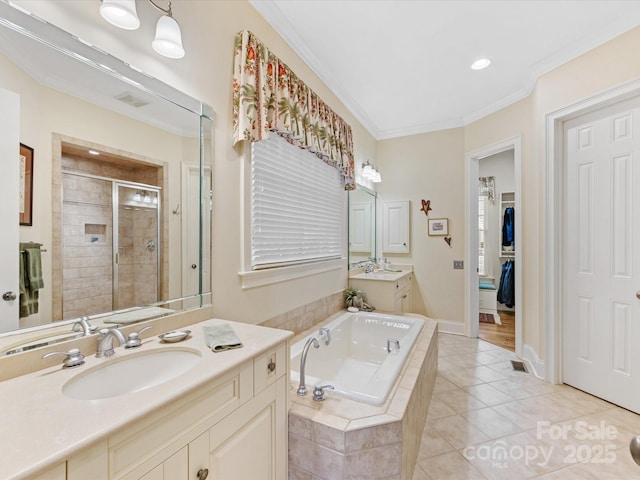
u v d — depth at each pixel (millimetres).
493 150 3391
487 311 4910
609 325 2211
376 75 2750
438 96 3178
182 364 1114
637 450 696
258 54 1793
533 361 2799
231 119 1726
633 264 2088
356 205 3637
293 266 2283
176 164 1442
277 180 2191
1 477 491
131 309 1267
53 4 1008
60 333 1036
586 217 2352
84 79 1103
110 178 1198
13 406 710
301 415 1306
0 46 896
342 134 2934
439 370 2791
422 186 4043
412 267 4094
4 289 907
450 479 1515
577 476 1536
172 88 1391
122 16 1095
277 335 1262
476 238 3768
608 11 1966
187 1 1472
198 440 855
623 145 2137
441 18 2033
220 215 1657
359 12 1975
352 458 1220
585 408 2141
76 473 582
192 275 1512
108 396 973
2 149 905
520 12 1980
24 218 957
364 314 2906
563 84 2408
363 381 2393
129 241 1267
